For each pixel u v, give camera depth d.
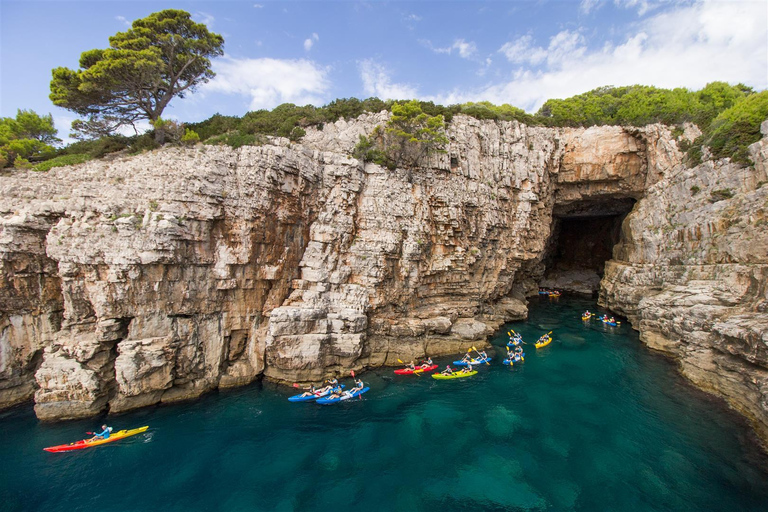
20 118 36.62
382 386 29.78
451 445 22.22
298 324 29.52
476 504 17.67
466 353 36.41
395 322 34.56
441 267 37.56
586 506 17.39
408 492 18.48
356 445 22.25
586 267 72.62
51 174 28.44
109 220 25.02
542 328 44.97
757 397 22.47
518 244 46.09
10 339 25.77
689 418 24.28
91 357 24.44
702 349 29.08
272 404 26.70
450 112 40.97
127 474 19.73
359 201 34.34
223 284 28.05
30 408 25.56
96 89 30.80
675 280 37.09
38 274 25.89
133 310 25.14
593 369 32.75
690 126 42.47
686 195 38.53
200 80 37.72
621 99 51.31
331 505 17.69
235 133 33.16
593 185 50.03
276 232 30.36
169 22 33.50
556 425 24.17
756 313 25.41
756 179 30.72
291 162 30.41
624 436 22.78
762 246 27.61
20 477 19.42
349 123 36.69
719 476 19.06
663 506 17.28
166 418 24.70
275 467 20.33
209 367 28.12
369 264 33.03
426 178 37.31
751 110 34.19
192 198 26.66
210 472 19.92
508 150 44.75
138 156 29.12
